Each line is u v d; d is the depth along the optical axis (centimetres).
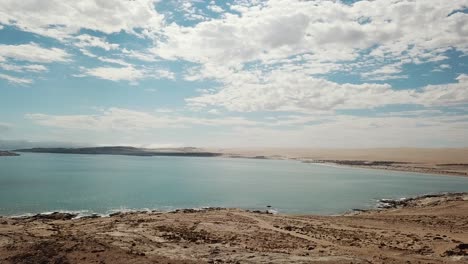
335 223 4859
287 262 2467
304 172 18638
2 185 10488
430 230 4344
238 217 5162
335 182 13388
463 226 4656
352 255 2831
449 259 2808
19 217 5734
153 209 7375
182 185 11856
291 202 8556
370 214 6244
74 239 2823
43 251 2486
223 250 2869
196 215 5284
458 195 8344
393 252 3102
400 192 10338
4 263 2289
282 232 4044
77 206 7388
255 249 3012
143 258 2455
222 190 10725
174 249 2864
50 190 9612
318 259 2562
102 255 2452
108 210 7062
